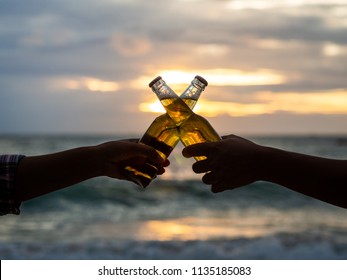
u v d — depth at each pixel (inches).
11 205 65.1
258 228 462.6
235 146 68.7
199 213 586.2
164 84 76.9
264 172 67.7
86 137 4611.2
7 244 360.2
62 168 66.8
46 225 478.3
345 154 2094.0
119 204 651.5
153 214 579.8
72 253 328.8
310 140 3905.0
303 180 66.1
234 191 699.4
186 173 1070.4
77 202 642.8
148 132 76.5
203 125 75.5
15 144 3110.2
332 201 66.1
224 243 359.3
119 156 69.9
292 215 556.4
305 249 344.5
